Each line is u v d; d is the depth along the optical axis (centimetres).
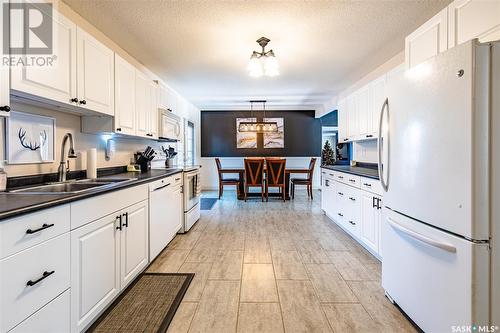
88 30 230
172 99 452
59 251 121
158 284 204
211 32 248
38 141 185
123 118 246
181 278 215
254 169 570
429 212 133
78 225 134
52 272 116
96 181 220
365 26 237
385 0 197
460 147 115
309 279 214
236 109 714
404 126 154
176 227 310
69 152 204
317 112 695
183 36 256
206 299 184
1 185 151
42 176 188
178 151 515
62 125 208
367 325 155
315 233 340
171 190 289
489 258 110
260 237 323
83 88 186
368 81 380
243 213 456
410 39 211
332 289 198
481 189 110
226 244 298
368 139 366
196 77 398
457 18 162
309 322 158
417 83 141
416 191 143
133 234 197
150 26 236
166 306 174
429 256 134
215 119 720
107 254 161
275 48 287
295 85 448
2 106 125
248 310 171
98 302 152
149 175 259
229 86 455
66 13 204
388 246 177
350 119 413
